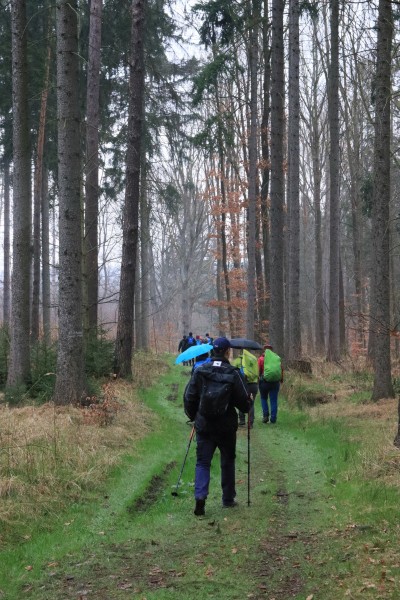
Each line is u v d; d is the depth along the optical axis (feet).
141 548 17.17
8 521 18.15
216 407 20.24
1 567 15.55
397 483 21.33
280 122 59.06
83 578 14.96
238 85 87.15
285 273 93.15
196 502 20.10
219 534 18.17
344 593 13.03
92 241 57.52
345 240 150.30
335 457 28.07
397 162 40.27
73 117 35.78
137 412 39.63
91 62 57.36
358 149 96.53
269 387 41.32
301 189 146.10
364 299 139.44
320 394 48.49
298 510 20.76
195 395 20.86
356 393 47.91
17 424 29.94
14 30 40.14
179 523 19.54
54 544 17.35
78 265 36.37
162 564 15.76
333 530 17.94
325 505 21.09
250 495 23.16
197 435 20.92
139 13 51.62
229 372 20.65
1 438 25.77
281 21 59.06
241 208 97.66
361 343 97.25
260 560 15.76
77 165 36.09
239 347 39.55
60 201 36.09
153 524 19.44
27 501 19.86
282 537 17.69
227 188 100.58
